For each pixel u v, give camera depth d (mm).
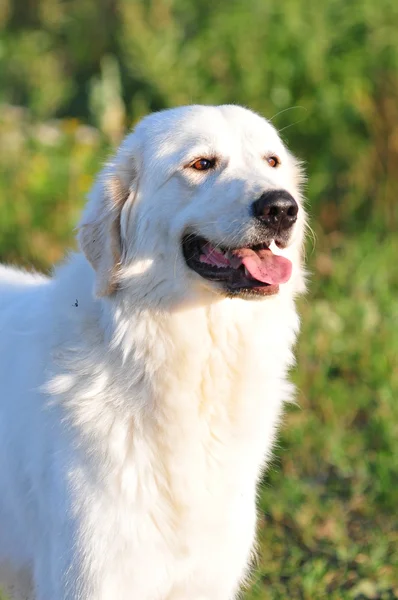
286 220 4574
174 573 4676
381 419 7531
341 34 11016
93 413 4555
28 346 4875
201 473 4691
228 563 4820
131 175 4910
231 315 4754
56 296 4855
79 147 10203
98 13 14352
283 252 4910
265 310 4855
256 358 4832
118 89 11055
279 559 6441
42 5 15531
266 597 6012
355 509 6914
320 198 10648
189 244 4719
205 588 4840
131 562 4535
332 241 10289
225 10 11320
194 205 4715
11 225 9641
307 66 10711
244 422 4805
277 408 4992
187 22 11844
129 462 4555
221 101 10867
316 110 10594
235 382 4801
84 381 4609
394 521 6773
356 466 7312
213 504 4699
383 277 9258
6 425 4887
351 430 7703
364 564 6312
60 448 4555
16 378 4879
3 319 5176
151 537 4562
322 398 7867
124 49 12469
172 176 4773
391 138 10609
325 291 9188
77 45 14516
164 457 4633
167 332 4668
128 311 4648
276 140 5078
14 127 10445
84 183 9875
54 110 13617
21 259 9539
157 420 4629
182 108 5008
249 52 10875
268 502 6895
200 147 4766
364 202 10688
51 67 14500
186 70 11062
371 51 10812
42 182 9789
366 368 8164
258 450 4879
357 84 10664
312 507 6863
